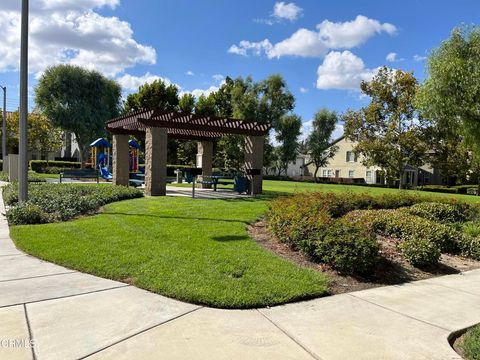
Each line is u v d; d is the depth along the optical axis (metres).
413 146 24.14
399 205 11.38
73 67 39.97
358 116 26.12
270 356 3.02
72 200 9.81
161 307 3.93
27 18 9.23
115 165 16.97
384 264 5.70
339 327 3.62
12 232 7.04
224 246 6.23
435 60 14.21
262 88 44.28
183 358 2.94
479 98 13.14
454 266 6.32
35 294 4.20
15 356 2.89
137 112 14.27
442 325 3.76
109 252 5.71
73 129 39.47
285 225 6.77
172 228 7.50
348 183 41.81
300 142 52.72
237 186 15.95
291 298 4.29
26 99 9.23
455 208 10.60
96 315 3.69
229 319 3.71
